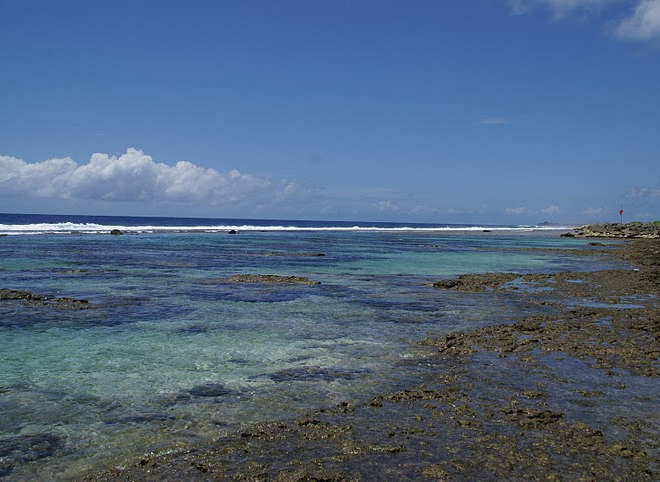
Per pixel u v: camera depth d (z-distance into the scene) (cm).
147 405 837
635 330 1448
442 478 605
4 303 1703
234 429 745
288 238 7194
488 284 2486
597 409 830
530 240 8056
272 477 604
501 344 1263
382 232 10644
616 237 9375
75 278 2412
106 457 657
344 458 654
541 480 603
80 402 846
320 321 1538
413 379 988
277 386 938
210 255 3972
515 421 777
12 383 934
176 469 625
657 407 841
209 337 1310
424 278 2738
